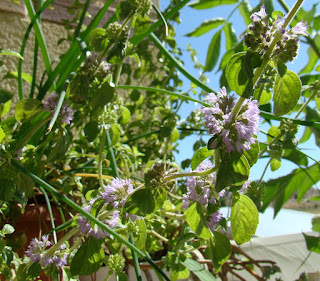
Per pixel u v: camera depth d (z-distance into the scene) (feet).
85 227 0.40
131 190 0.39
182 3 0.52
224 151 0.32
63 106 0.42
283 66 0.31
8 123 0.47
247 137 0.32
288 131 0.49
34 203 0.56
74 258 0.40
